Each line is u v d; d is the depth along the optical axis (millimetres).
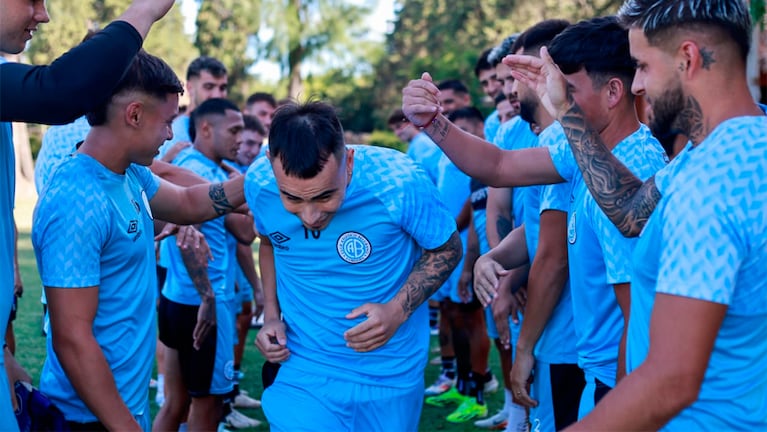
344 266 2475
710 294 1503
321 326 2555
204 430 3875
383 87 36000
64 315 2273
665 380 1510
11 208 2139
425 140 6438
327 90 34781
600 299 2375
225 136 4484
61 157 3570
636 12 1760
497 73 4090
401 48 37000
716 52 1652
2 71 1913
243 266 5023
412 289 2520
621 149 2355
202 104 4555
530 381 2863
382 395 2576
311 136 2154
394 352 2582
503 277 3018
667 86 1714
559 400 2811
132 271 2477
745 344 1646
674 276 1535
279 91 31812
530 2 29703
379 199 2402
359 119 35906
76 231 2260
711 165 1570
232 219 4117
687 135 1755
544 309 2742
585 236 2369
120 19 2053
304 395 2557
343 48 31844
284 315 2658
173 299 3828
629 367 1847
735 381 1656
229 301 4035
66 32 28609
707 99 1680
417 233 2500
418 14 35938
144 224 2561
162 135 2453
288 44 31281
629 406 1532
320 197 2221
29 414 2332
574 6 27844
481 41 31000
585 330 2441
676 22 1664
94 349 2295
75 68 1935
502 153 2643
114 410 2326
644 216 1955
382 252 2477
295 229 2459
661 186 1907
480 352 4773
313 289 2533
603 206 2072
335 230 2438
